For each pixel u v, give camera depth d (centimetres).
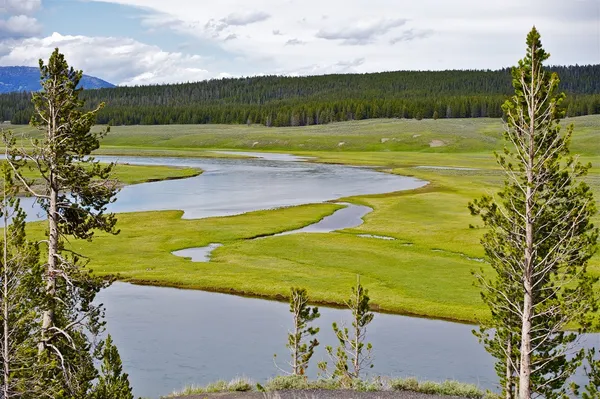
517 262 2086
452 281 4688
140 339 3484
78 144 2273
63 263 2172
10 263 1777
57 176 2223
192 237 6316
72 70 2288
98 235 6362
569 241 1989
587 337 3497
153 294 4447
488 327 2364
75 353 2056
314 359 3269
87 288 2217
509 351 2244
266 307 4178
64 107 2258
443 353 3338
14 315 1756
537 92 2009
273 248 5809
